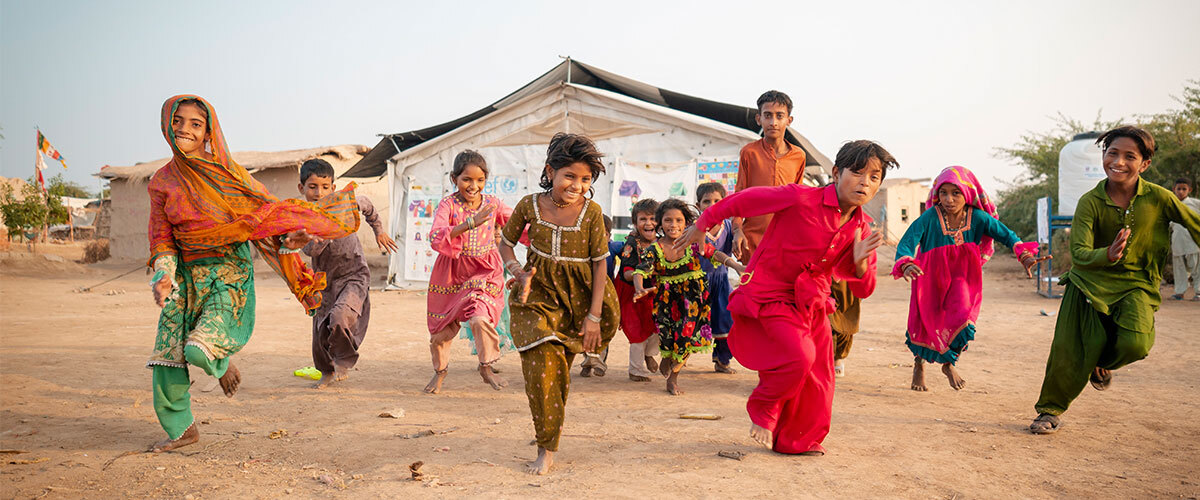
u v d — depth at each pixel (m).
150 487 3.49
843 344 6.65
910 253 5.81
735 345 4.15
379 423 4.79
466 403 5.48
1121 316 4.42
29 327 10.02
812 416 4.01
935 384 6.30
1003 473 3.73
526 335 3.73
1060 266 21.78
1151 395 5.69
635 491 3.41
